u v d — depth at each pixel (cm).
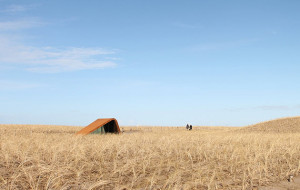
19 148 1188
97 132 2984
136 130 4581
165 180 772
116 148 1253
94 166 924
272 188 737
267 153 1145
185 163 985
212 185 738
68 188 704
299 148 1495
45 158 1027
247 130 4441
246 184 752
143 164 903
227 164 988
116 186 713
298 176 868
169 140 1684
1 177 746
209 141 1673
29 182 709
